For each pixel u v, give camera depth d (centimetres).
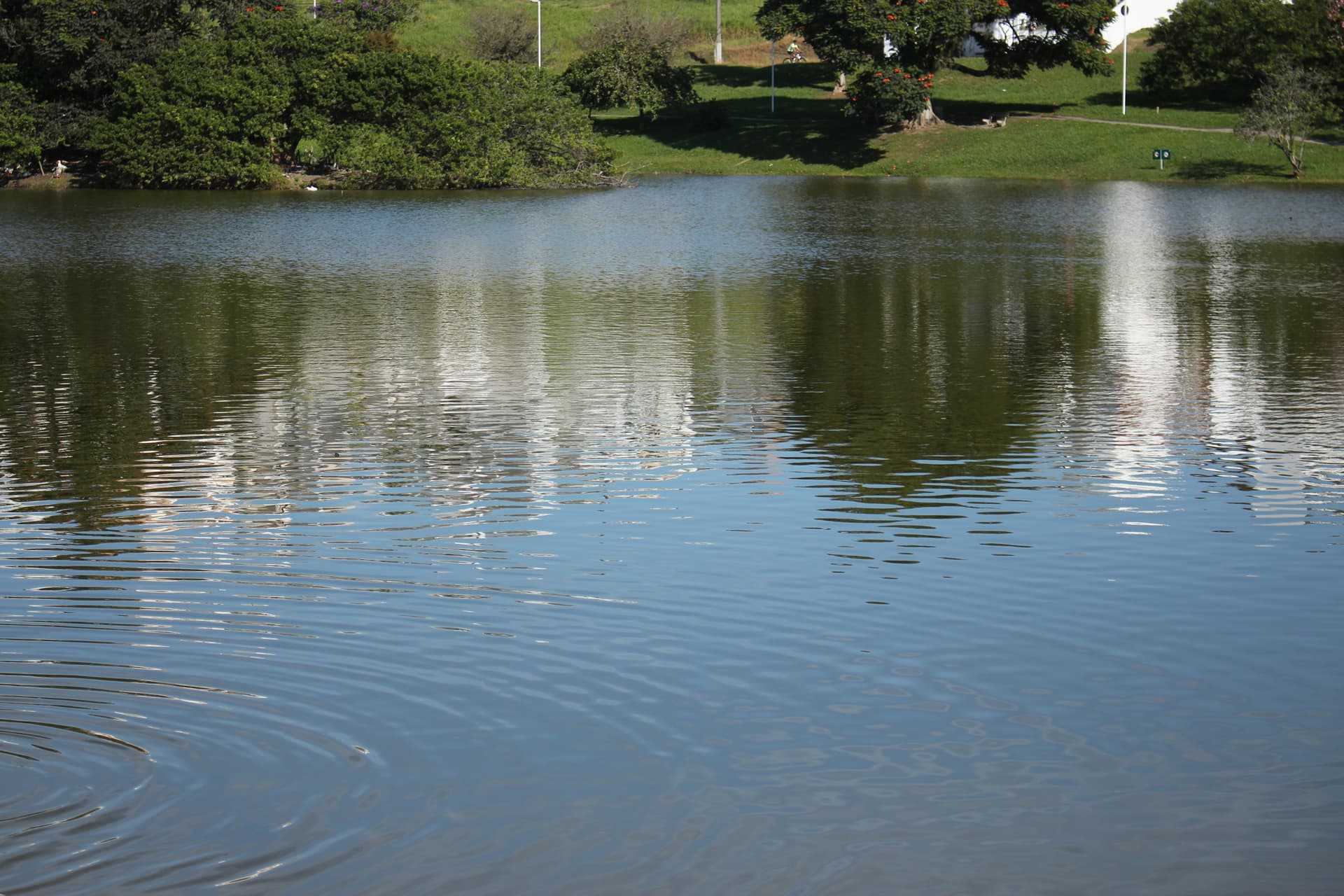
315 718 715
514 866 577
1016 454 1285
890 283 2548
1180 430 1379
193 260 2922
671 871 576
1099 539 1023
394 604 882
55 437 1356
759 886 565
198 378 1656
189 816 612
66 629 838
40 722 705
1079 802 634
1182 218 3762
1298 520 1070
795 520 1071
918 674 776
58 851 582
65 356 1816
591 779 651
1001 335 1970
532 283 2541
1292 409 1473
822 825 612
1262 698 746
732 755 676
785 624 851
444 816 615
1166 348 1862
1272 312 2183
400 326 2042
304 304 2284
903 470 1227
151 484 1178
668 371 1689
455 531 1044
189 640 820
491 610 873
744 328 2033
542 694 746
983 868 581
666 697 743
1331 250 3042
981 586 920
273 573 945
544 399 1526
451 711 723
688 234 3425
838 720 716
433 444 1318
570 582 926
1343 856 591
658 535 1033
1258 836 607
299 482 1185
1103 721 717
